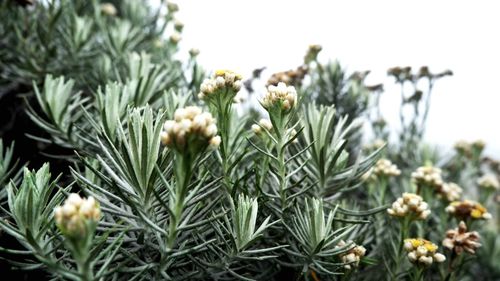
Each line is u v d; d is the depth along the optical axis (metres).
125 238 0.38
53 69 0.66
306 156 0.48
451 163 0.85
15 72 0.64
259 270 0.44
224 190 0.43
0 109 0.65
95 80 0.64
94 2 0.83
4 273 0.47
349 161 0.71
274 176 0.43
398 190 0.71
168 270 0.39
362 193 0.68
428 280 0.52
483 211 0.52
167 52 0.81
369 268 0.50
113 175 0.36
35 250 0.34
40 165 0.59
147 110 0.37
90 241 0.31
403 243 0.47
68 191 0.38
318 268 0.43
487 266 0.76
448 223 0.63
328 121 0.46
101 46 0.75
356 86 0.76
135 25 0.95
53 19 0.66
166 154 0.37
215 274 0.39
